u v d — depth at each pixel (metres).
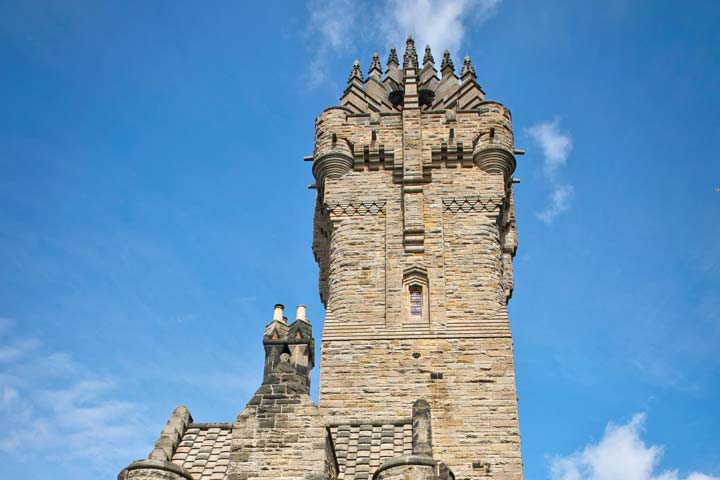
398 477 25.42
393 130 46.62
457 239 42.97
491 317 40.56
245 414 26.98
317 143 47.25
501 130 46.00
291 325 30.52
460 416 37.66
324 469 25.97
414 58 56.81
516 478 35.91
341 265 42.72
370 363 39.47
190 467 29.17
